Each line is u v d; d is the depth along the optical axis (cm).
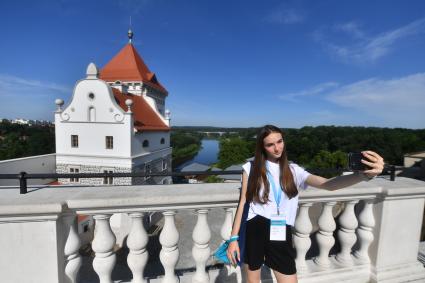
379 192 262
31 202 182
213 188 233
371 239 276
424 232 433
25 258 189
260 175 188
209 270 258
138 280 224
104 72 2900
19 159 1644
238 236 188
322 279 262
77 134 2020
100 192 210
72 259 210
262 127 194
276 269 185
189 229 878
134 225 213
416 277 277
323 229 265
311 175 194
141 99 2766
